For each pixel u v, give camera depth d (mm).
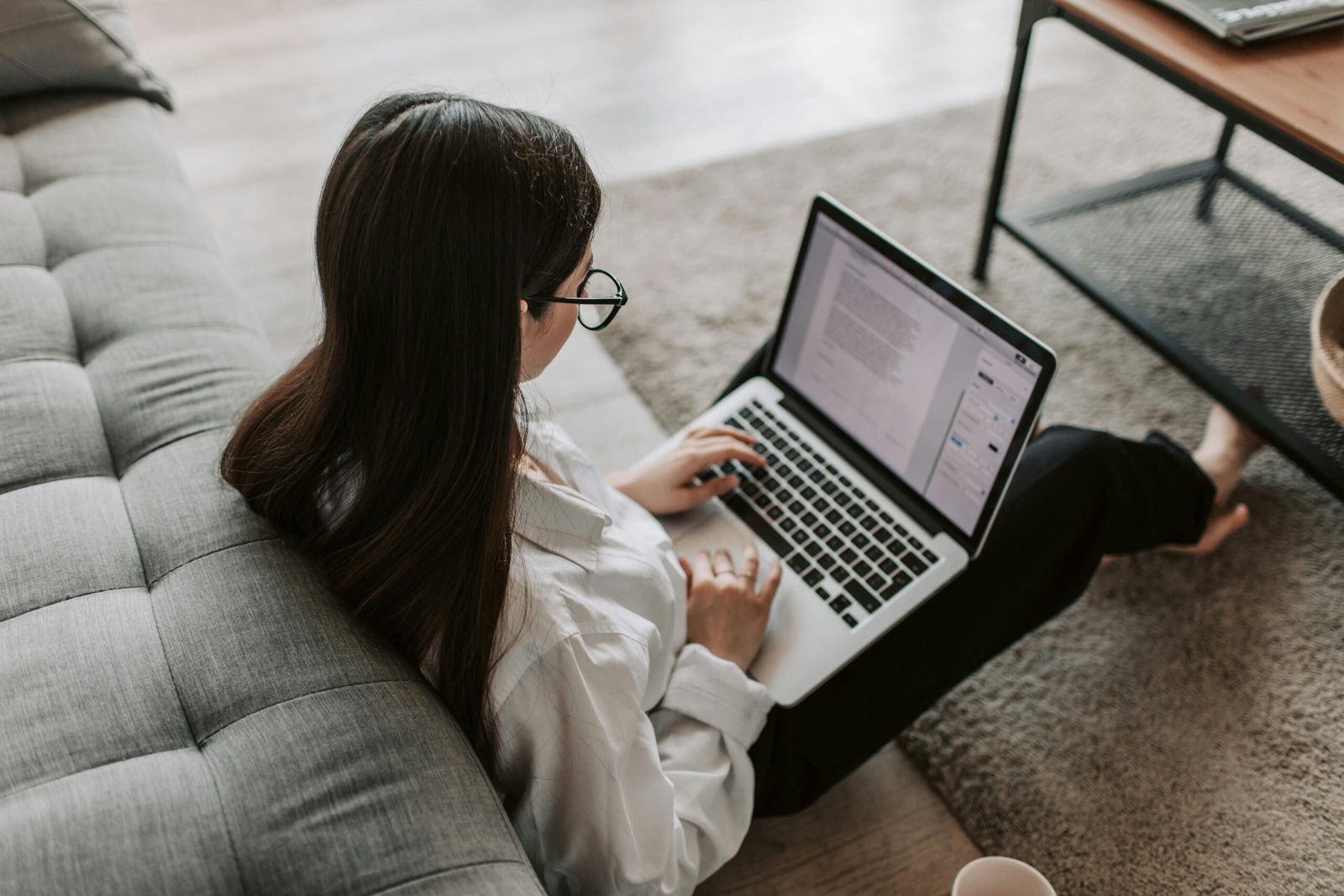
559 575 750
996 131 2342
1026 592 1113
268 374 1144
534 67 2602
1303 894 1133
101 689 747
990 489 1020
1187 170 2061
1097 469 1117
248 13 2799
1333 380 1258
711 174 2246
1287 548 1487
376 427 649
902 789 1258
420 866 654
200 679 749
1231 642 1376
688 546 1114
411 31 2736
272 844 660
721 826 918
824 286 1153
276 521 813
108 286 1219
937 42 2705
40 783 690
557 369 1825
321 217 622
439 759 708
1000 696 1330
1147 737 1281
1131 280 1818
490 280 599
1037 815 1214
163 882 636
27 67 1527
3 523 895
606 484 1054
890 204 2150
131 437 1023
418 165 581
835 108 2467
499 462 645
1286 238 1900
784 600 1056
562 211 632
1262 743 1270
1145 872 1163
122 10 1674
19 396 1035
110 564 856
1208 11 1443
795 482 1150
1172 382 1756
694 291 1968
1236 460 1538
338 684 735
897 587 1045
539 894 671
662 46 2691
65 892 622
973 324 1005
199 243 1351
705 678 907
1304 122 1289
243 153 2303
